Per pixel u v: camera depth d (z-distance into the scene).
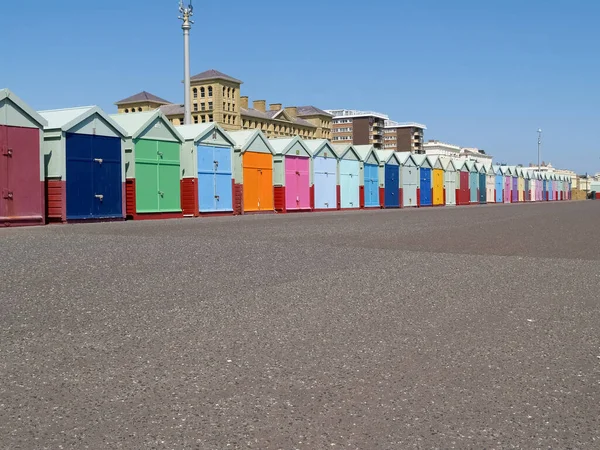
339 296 6.97
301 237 14.88
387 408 3.50
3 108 20.09
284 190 36.09
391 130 193.12
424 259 10.61
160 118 27.34
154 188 27.08
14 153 20.44
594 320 5.88
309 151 38.75
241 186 32.75
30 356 4.45
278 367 4.25
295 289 7.37
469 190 66.31
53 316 5.76
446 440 3.07
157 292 7.05
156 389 3.77
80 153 23.11
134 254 10.70
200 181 29.53
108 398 3.61
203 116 136.75
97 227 18.84
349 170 43.69
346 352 4.66
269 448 2.96
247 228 18.30
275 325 5.50
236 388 3.80
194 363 4.32
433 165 56.88
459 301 6.79
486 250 12.38
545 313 6.19
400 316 5.96
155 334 5.12
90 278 7.98
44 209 21.47
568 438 3.12
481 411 3.47
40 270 8.63
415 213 33.81
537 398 3.69
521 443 3.05
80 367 4.20
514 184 83.50
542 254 11.72
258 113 148.38
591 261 10.63
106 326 5.39
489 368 4.29
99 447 2.95
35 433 3.10
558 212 36.12
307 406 3.51
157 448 2.94
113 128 24.42
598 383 3.98
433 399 3.65
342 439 3.07
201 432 3.13
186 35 40.66
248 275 8.43
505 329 5.48
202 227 18.77
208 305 6.34
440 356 4.59
